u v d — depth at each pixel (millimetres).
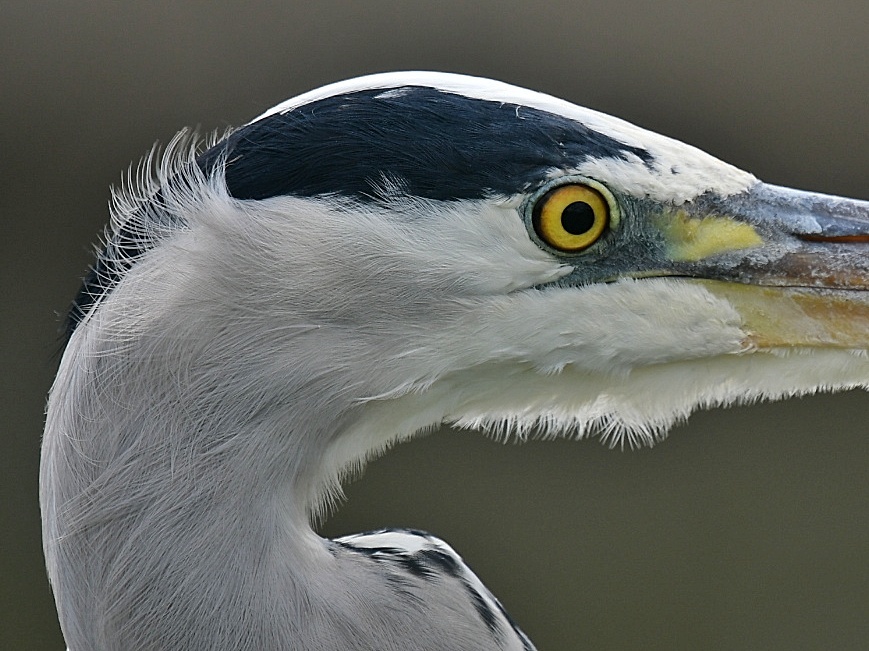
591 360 2227
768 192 2234
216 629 2209
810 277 2230
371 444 2227
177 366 2211
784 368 2232
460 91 2221
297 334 2213
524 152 2219
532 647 2240
